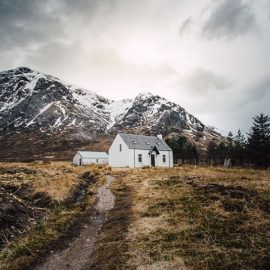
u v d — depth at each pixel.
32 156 194.62
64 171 47.72
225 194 20.17
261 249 11.32
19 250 12.58
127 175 41.03
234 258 10.80
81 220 17.62
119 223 16.19
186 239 13.00
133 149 70.44
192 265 10.55
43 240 13.84
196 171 42.28
